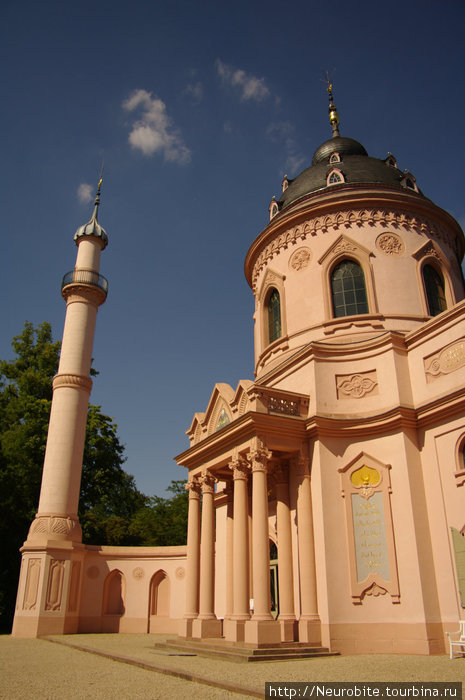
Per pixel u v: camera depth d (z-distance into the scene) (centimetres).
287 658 1488
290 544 1891
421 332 1906
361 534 1759
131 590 3145
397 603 1636
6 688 998
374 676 1092
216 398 2316
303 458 1891
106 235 3678
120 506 5762
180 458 2312
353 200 2494
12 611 3372
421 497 1730
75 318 3356
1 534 3369
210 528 2078
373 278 2381
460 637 1427
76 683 1061
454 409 1703
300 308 2480
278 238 2700
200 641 1848
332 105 3369
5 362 4525
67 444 3034
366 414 1919
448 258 2588
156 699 870
